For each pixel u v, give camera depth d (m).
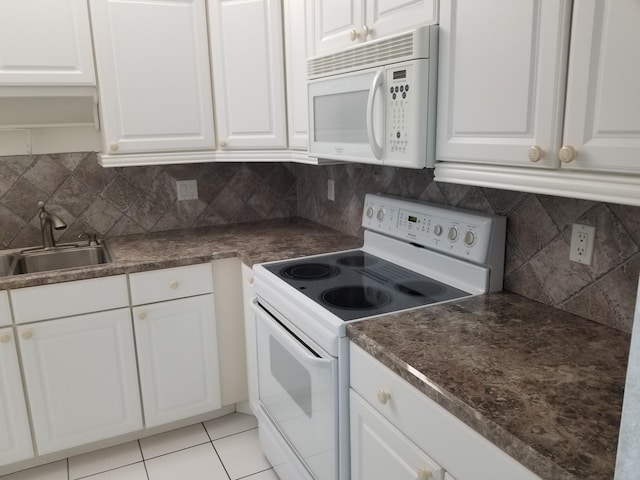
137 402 2.27
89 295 2.08
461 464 1.03
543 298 1.53
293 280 1.83
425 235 1.83
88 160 2.50
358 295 1.66
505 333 1.32
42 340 2.03
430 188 1.92
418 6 1.39
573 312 1.44
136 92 2.24
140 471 2.17
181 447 2.33
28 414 2.08
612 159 0.93
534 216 1.52
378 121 1.54
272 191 2.97
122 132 2.25
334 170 2.60
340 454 1.51
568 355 1.19
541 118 1.06
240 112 2.36
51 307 2.02
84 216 2.55
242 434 2.43
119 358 2.19
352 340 1.39
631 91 0.88
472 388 1.05
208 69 2.36
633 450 0.54
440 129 1.37
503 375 1.10
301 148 2.24
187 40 2.29
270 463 2.19
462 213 1.69
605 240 1.32
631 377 0.54
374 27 1.57
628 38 0.88
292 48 2.17
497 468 0.93
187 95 2.34
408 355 1.21
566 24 0.99
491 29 1.16
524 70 1.09
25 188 2.40
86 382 2.15
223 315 2.38
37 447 2.12
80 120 2.37
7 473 2.16
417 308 1.52
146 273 2.16
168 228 2.75
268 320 1.83
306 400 1.66
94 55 2.16
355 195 2.45
